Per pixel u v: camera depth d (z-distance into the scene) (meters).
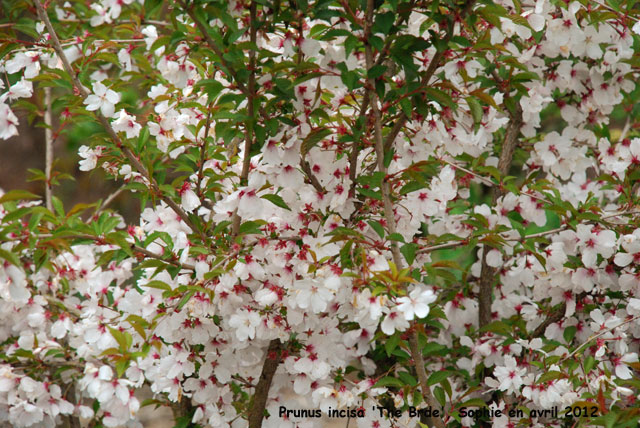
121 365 1.89
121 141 1.98
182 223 2.01
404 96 1.91
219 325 2.03
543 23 1.98
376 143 1.93
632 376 2.03
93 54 2.01
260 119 1.94
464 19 1.91
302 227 1.99
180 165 2.01
